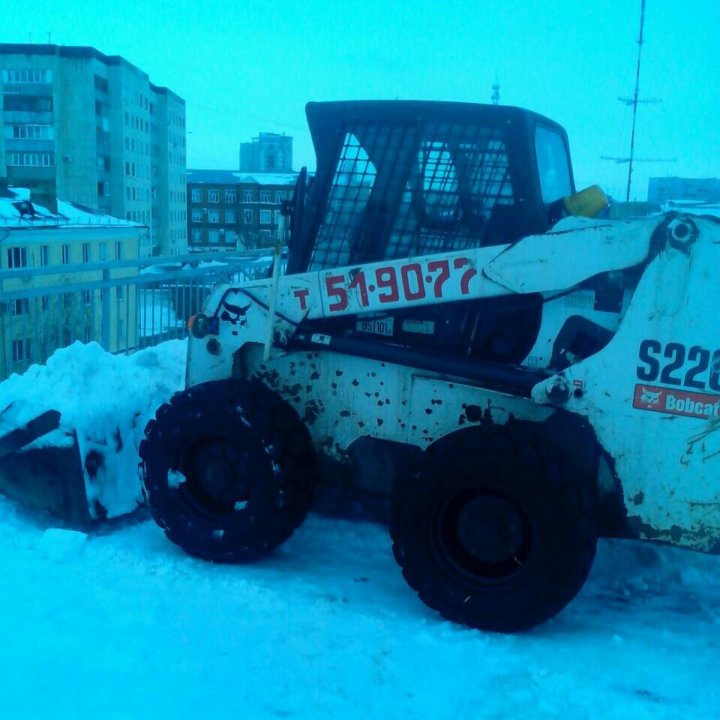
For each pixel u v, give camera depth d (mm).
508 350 4125
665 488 3785
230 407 4352
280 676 3379
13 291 6426
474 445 3795
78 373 5227
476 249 4047
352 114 4320
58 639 3615
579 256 3863
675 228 3686
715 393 3670
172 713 3100
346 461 4469
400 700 3234
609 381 3816
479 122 4113
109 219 24219
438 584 3906
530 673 3432
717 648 3717
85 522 4840
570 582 3697
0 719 3033
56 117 59406
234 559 4438
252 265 10281
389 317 4340
